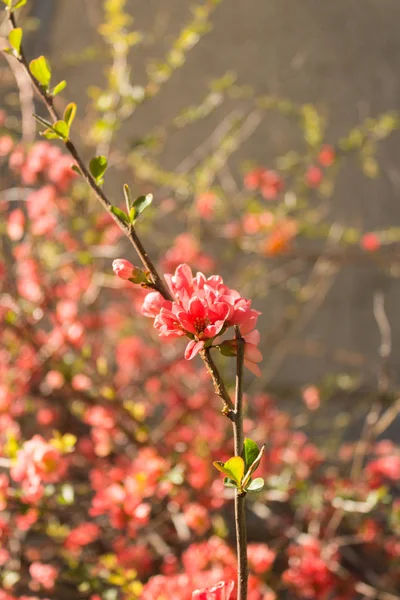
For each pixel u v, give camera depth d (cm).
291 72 458
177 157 453
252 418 344
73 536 234
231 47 457
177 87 452
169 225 425
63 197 298
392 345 460
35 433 303
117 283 307
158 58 444
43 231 290
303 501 263
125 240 384
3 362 293
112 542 261
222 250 426
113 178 422
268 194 375
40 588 232
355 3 462
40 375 294
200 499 257
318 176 389
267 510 279
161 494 230
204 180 362
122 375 336
